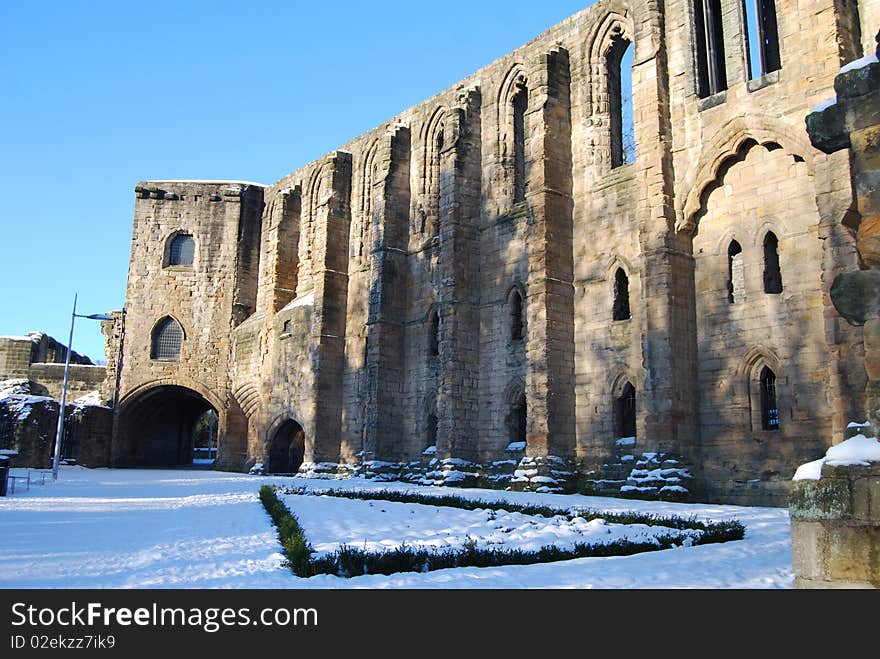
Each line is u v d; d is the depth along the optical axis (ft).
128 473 176.86
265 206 216.74
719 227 95.81
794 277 87.04
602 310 111.55
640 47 104.37
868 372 28.32
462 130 138.72
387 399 148.77
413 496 86.94
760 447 88.22
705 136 96.73
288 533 50.55
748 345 90.84
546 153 116.98
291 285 195.93
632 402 107.96
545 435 109.29
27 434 188.14
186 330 212.23
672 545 50.34
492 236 134.72
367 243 170.09
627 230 109.81
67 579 35.76
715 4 102.89
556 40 126.93
